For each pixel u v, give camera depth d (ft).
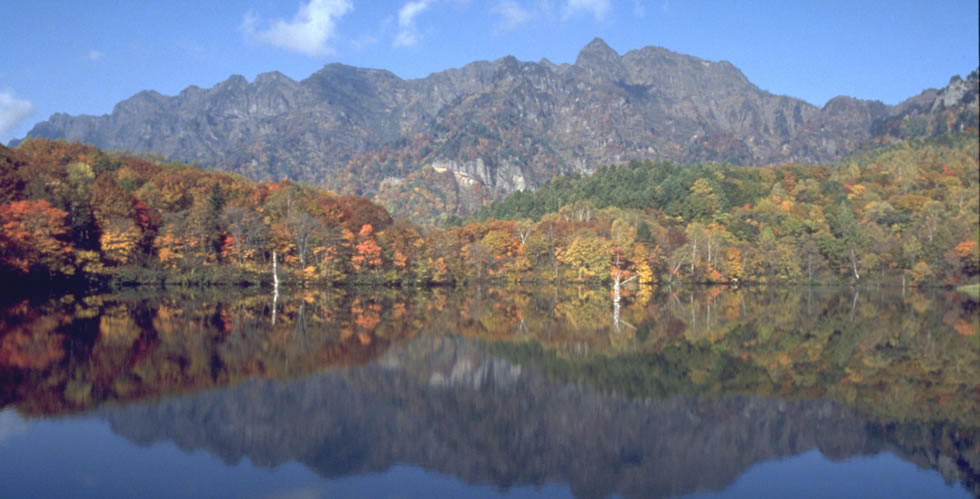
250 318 203.21
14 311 201.36
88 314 199.62
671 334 184.14
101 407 96.58
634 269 440.45
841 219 511.81
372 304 274.98
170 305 238.07
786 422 96.48
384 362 135.64
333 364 131.75
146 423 89.81
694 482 74.23
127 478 70.64
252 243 359.25
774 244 473.67
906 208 549.95
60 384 108.27
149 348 141.79
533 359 143.43
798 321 218.79
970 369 131.13
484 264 459.32
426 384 117.91
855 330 191.93
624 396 110.93
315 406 101.04
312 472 74.90
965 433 90.84
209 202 364.99
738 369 132.46
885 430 92.32
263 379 116.88
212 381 114.11
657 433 91.35
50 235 281.13
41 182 293.02
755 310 263.49
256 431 88.63
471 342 165.89
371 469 76.64
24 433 84.48
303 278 364.38
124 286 323.16
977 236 428.56
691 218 574.97
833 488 72.28
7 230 260.01
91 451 78.54
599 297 347.56
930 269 441.68
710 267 454.81
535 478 75.36
